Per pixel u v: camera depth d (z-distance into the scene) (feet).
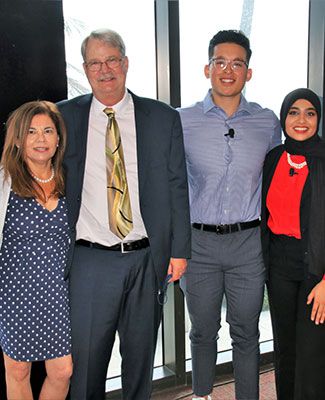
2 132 6.72
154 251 6.47
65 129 6.18
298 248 6.68
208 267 7.31
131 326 6.70
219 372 9.55
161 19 8.24
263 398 8.67
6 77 6.64
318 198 6.49
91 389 6.64
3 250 6.05
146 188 6.37
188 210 6.65
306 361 6.80
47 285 6.13
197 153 7.15
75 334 6.47
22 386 6.52
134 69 8.32
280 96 9.64
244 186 7.14
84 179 6.33
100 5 7.80
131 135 6.44
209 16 8.56
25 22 6.61
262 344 10.19
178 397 8.94
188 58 8.49
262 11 9.17
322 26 9.54
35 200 6.02
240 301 7.38
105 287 6.39
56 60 6.87
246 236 7.20
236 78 6.86
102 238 6.39
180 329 9.11
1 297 6.13
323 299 6.49
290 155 6.79
